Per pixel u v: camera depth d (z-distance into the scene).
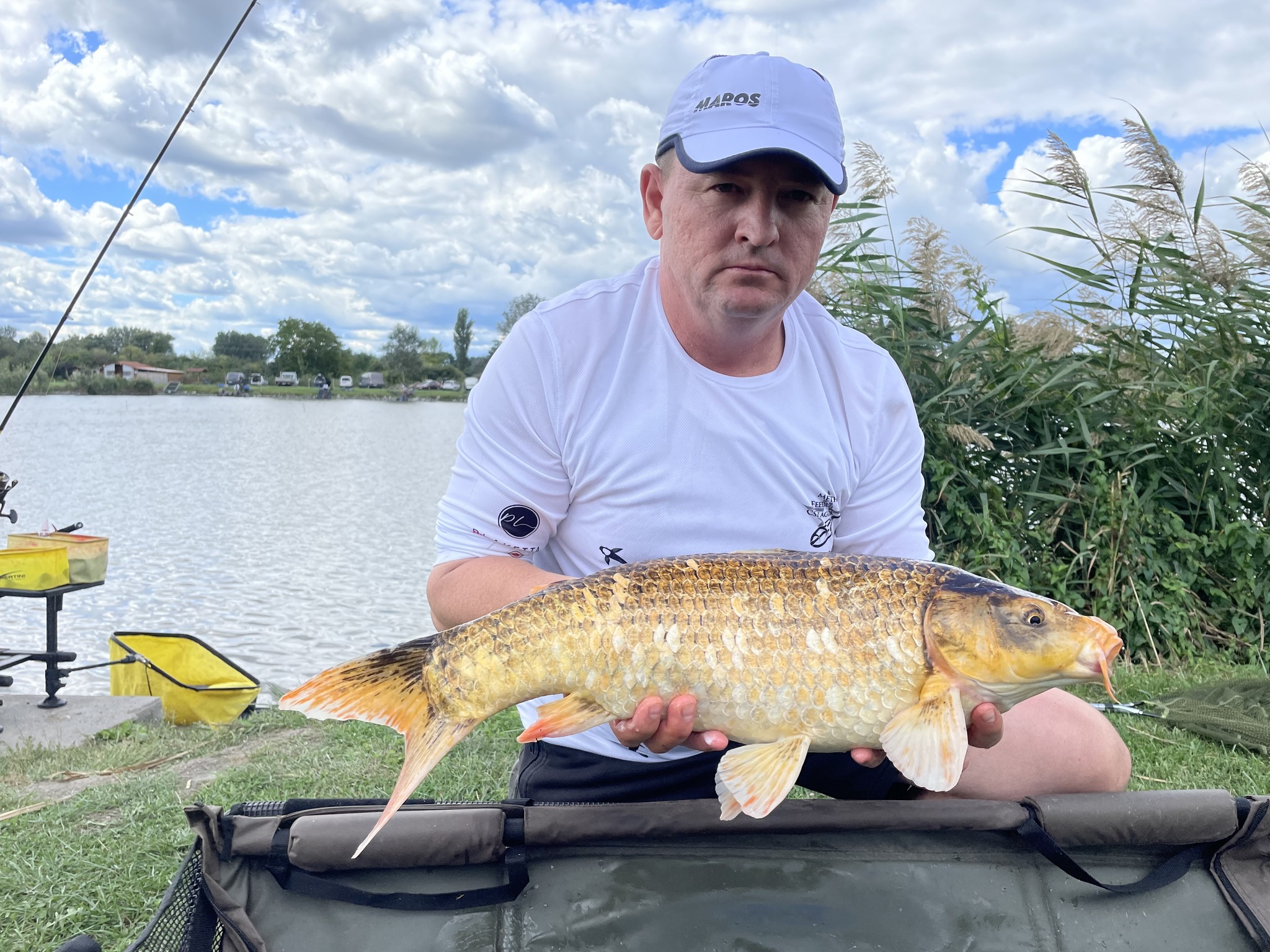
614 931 0.83
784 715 0.82
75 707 2.40
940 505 2.89
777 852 0.87
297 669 3.33
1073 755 1.01
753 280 0.97
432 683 0.82
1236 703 2.05
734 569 0.84
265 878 0.83
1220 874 0.89
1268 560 2.70
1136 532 2.72
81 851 1.47
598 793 1.09
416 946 0.82
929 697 0.80
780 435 1.07
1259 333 2.88
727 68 0.98
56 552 2.39
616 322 1.07
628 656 0.82
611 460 1.05
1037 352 2.96
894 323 2.97
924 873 0.87
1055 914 0.86
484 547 1.07
